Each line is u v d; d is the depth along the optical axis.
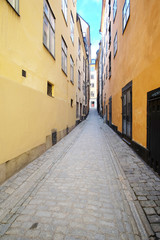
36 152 4.43
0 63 2.79
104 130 10.70
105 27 16.20
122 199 2.45
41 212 2.13
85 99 21.50
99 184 2.97
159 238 1.69
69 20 9.52
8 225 1.89
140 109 4.47
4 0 2.88
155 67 3.41
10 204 2.29
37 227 1.85
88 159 4.50
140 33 4.38
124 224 1.91
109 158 4.59
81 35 15.17
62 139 7.41
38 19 4.50
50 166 3.88
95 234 1.75
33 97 4.16
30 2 3.97
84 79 19.73
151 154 3.67
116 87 8.92
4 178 2.90
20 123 3.46
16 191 2.65
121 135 7.53
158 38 3.23
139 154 4.58
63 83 7.80
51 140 5.86
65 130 8.34
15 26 3.26
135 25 4.86
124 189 2.73
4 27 2.90
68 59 9.23
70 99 9.92
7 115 2.96
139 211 2.12
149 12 3.68
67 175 3.39
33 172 3.46
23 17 3.61
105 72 16.34
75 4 11.92
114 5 9.38
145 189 2.72
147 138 3.88
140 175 3.29
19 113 3.41
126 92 6.39
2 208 2.20
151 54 3.62
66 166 3.94
